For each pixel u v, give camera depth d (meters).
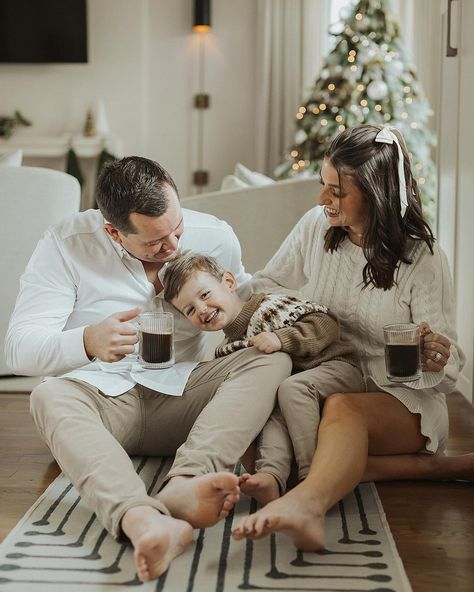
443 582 1.60
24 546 1.73
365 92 5.44
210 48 6.95
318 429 1.96
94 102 6.84
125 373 2.11
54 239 2.17
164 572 1.61
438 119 3.60
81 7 6.69
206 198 3.46
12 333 2.09
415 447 2.09
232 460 1.86
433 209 5.55
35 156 6.82
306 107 5.68
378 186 2.01
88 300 2.19
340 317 2.23
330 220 2.08
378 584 1.56
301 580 1.58
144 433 2.16
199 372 2.14
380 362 2.18
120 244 2.09
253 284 2.42
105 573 1.61
